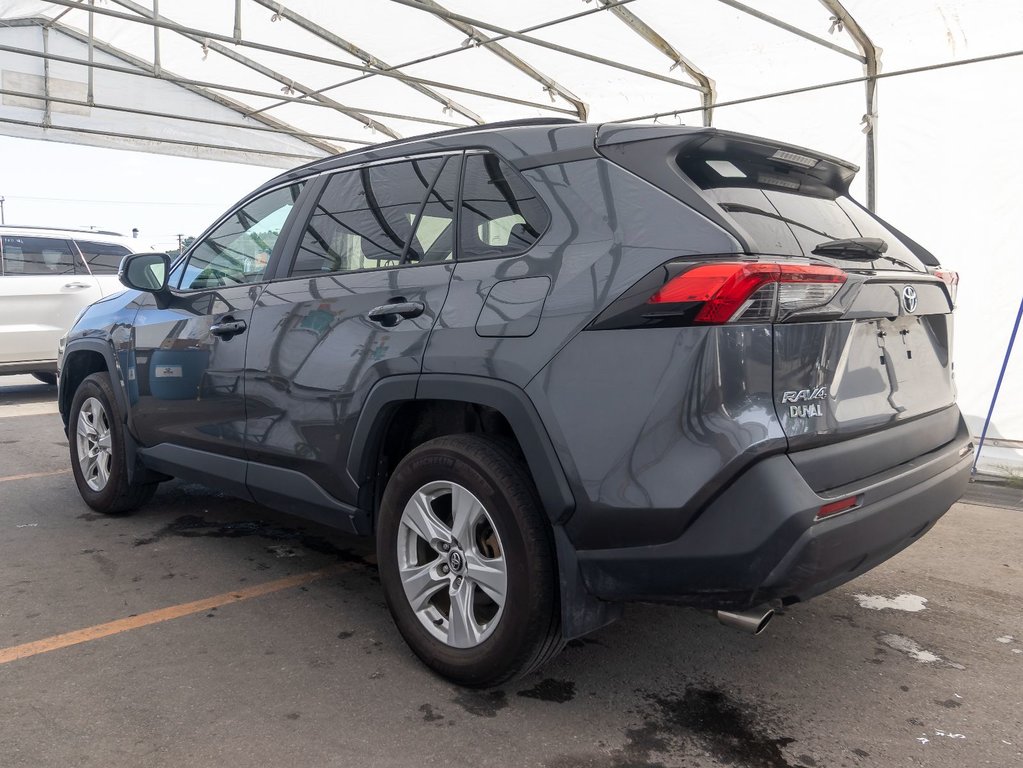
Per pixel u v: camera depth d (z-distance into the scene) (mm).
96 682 2465
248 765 2041
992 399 5781
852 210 2777
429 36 8891
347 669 2580
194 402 3488
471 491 2352
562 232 2287
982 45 6164
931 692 2500
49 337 8555
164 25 6844
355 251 2934
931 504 2355
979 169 6199
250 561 3607
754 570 1914
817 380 2059
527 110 10367
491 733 2215
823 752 2154
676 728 2264
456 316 2428
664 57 8312
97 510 4270
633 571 2086
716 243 1994
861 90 6977
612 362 2074
